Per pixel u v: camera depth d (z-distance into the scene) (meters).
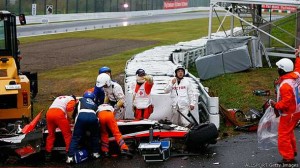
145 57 19.95
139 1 79.31
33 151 9.60
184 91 11.39
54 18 56.34
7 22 12.34
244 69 20.02
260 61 21.33
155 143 9.52
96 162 9.58
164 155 9.45
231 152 9.85
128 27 52.78
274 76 19.14
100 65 24.06
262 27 23.94
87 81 19.47
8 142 9.50
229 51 19.75
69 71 22.30
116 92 10.94
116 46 33.84
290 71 8.72
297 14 22.06
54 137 9.85
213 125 9.95
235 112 12.48
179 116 11.50
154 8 85.12
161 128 10.41
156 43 35.78
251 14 24.86
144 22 61.50
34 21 52.94
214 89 16.88
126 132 10.52
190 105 11.29
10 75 11.27
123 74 21.02
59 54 29.33
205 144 9.98
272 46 27.78
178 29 49.59
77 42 36.69
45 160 9.83
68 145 9.72
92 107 9.60
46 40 38.16
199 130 9.80
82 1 64.94
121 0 73.88
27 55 28.89
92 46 33.88
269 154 9.63
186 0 99.31
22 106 11.02
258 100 14.80
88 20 61.94
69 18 59.28
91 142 9.90
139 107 11.26
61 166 9.45
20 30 45.88
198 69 18.94
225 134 11.19
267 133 9.76
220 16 70.88
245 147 10.19
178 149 10.08
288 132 8.86
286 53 23.78
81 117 9.45
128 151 9.70
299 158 9.27
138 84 11.29
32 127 10.09
